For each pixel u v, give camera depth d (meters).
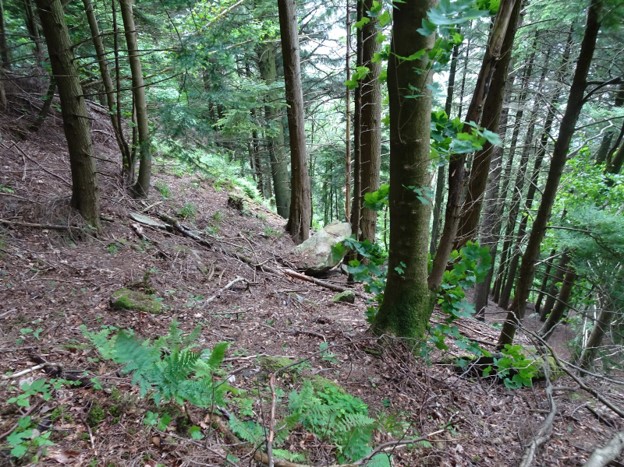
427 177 3.32
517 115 9.97
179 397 1.97
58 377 2.51
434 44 2.64
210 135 6.47
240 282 5.59
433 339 4.15
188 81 6.33
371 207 3.94
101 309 3.66
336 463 2.25
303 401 2.38
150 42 9.57
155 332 3.51
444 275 3.87
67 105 4.64
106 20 7.93
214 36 5.59
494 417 3.26
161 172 9.20
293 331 4.23
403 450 2.62
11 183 5.21
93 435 2.11
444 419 3.10
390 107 3.22
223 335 3.85
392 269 3.76
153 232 6.02
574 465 2.79
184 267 5.35
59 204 4.99
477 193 5.28
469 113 3.15
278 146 13.84
